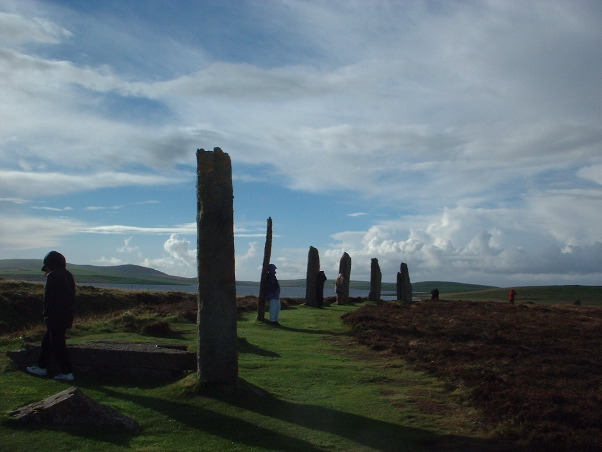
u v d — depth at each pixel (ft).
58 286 37.24
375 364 52.01
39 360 38.47
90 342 45.70
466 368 48.03
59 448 25.71
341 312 105.19
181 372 39.17
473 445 30.27
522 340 62.95
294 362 50.29
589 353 55.77
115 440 27.30
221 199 36.81
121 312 79.41
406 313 92.53
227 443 28.14
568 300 281.54
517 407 36.27
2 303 83.51
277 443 28.58
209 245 36.42
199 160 37.27
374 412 35.70
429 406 37.99
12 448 25.31
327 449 28.37
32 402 32.04
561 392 40.14
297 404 36.11
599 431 32.32
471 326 74.08
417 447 29.60
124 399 34.30
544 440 30.91
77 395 29.58
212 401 33.94
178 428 29.89
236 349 36.58
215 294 36.19
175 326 67.87
